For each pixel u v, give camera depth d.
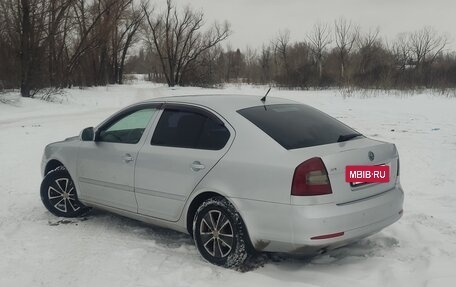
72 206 6.14
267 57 73.25
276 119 4.68
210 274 4.36
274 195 4.11
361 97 31.84
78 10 39.69
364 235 4.29
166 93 41.62
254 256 4.72
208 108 4.83
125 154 5.29
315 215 3.97
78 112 23.86
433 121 17.38
